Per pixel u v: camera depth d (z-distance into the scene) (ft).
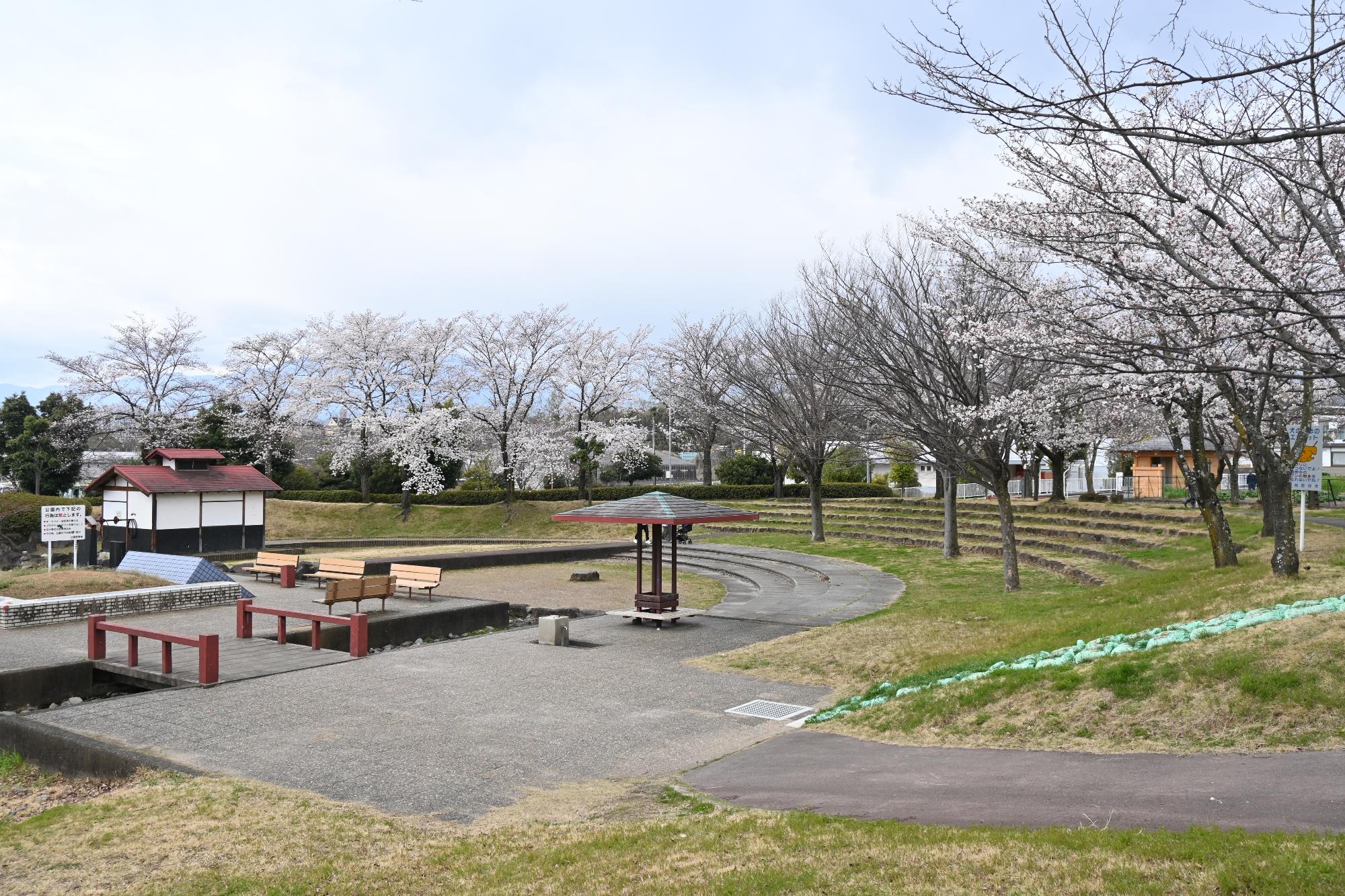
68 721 33.81
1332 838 16.48
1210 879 15.20
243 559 107.76
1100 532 88.99
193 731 32.76
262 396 168.96
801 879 17.40
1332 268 30.19
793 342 93.71
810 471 109.70
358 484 180.45
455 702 37.42
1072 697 28.48
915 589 69.72
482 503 158.20
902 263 67.41
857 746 29.09
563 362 157.17
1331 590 35.73
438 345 162.81
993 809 21.11
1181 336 32.99
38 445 159.94
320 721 34.35
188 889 19.60
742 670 43.68
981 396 60.54
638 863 19.44
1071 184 33.37
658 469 196.54
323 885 19.69
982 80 18.61
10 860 21.65
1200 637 30.94
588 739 32.09
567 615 65.72
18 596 62.64
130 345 161.48
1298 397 50.49
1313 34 19.93
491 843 21.89
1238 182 33.91
